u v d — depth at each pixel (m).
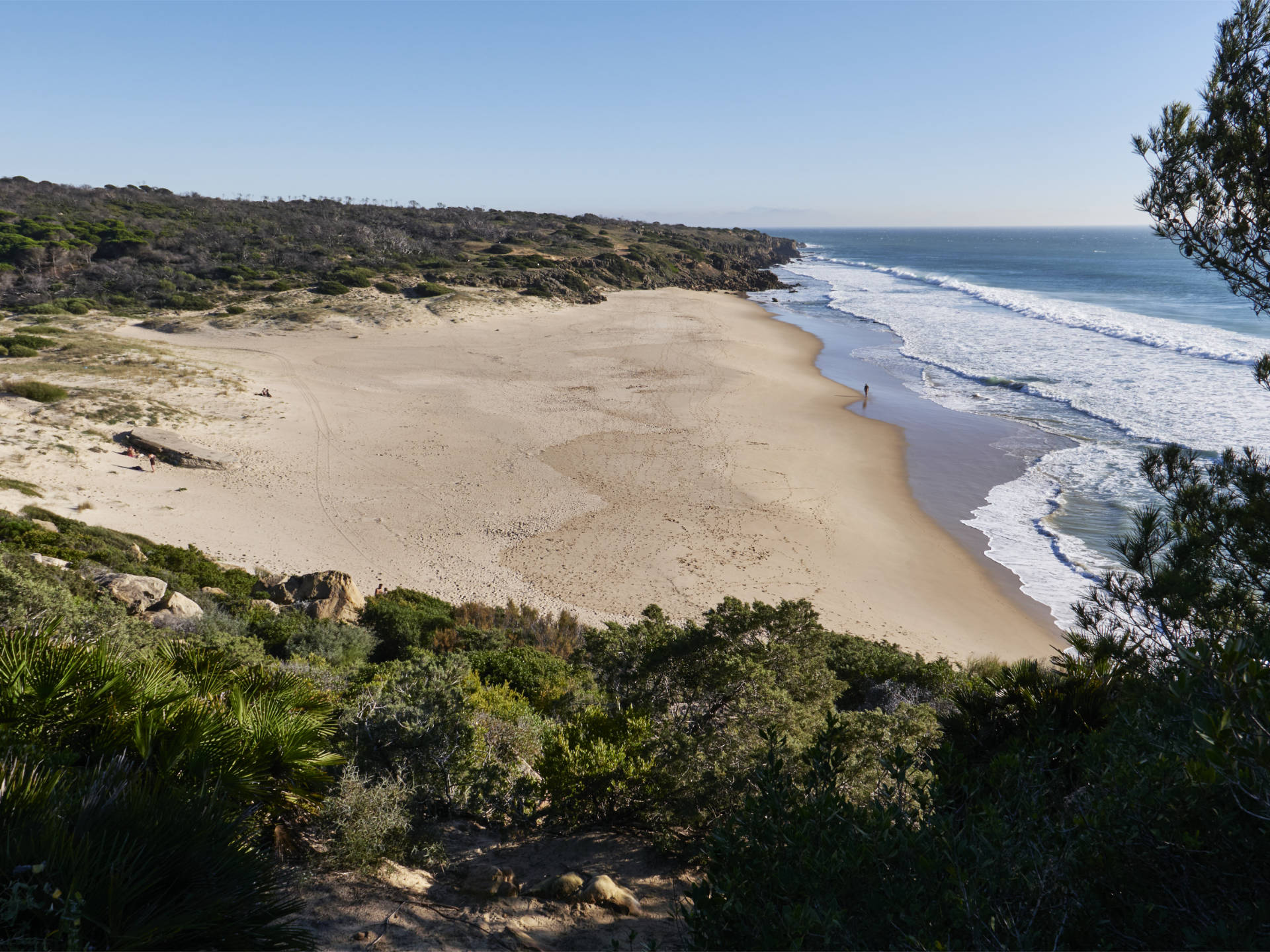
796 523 24.12
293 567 20.69
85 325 54.28
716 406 37.47
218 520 23.16
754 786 5.23
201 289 66.12
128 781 3.05
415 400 37.72
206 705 4.34
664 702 7.00
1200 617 4.25
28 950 2.22
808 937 2.58
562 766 5.62
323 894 4.10
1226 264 4.93
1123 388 38.16
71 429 29.20
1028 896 2.57
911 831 2.83
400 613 15.99
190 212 97.88
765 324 64.44
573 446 31.09
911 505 25.50
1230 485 4.86
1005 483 26.98
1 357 40.75
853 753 5.39
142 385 36.72
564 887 4.57
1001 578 20.62
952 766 3.66
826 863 2.71
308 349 49.53
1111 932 2.46
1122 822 2.68
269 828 4.30
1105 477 26.70
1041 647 17.61
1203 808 2.58
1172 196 5.03
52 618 6.19
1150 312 65.44
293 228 93.06
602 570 20.98
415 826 5.33
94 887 2.44
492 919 4.21
